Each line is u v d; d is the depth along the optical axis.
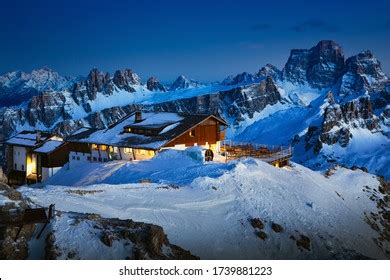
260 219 50.56
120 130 92.12
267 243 46.31
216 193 54.25
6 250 27.98
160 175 63.88
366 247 56.72
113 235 31.98
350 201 71.69
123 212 41.94
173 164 72.00
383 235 64.94
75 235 31.03
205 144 87.75
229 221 47.84
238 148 95.94
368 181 83.25
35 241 29.97
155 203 46.91
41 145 100.50
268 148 96.69
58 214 33.19
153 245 32.50
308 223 54.72
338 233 56.00
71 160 96.81
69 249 29.56
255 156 84.94
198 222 45.31
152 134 85.38
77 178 78.62
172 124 86.50
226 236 44.44
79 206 39.59
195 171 63.47
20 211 31.72
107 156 88.38
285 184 64.31
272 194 58.94
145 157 81.69
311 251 48.50
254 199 55.50
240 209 51.53
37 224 31.20
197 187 55.00
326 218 58.44
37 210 30.97
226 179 58.31
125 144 84.19
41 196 40.75
